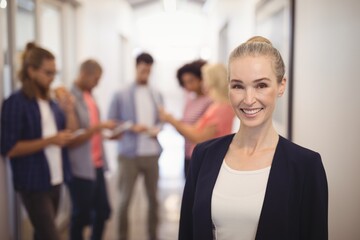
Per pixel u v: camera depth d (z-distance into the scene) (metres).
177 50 10.19
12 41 2.21
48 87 2.03
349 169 1.39
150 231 3.00
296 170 0.97
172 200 4.30
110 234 3.16
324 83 1.63
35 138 1.93
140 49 9.63
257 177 1.02
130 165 2.92
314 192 0.96
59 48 3.57
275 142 1.06
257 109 0.98
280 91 1.03
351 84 1.36
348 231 1.42
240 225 1.00
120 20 6.43
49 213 1.97
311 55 1.79
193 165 1.17
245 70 0.96
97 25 4.68
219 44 5.95
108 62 5.32
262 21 2.80
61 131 2.19
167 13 9.37
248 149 1.07
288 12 2.07
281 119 2.32
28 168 1.89
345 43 1.41
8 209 2.01
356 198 1.35
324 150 1.64
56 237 1.99
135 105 3.03
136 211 3.85
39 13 2.90
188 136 2.21
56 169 2.06
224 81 2.08
